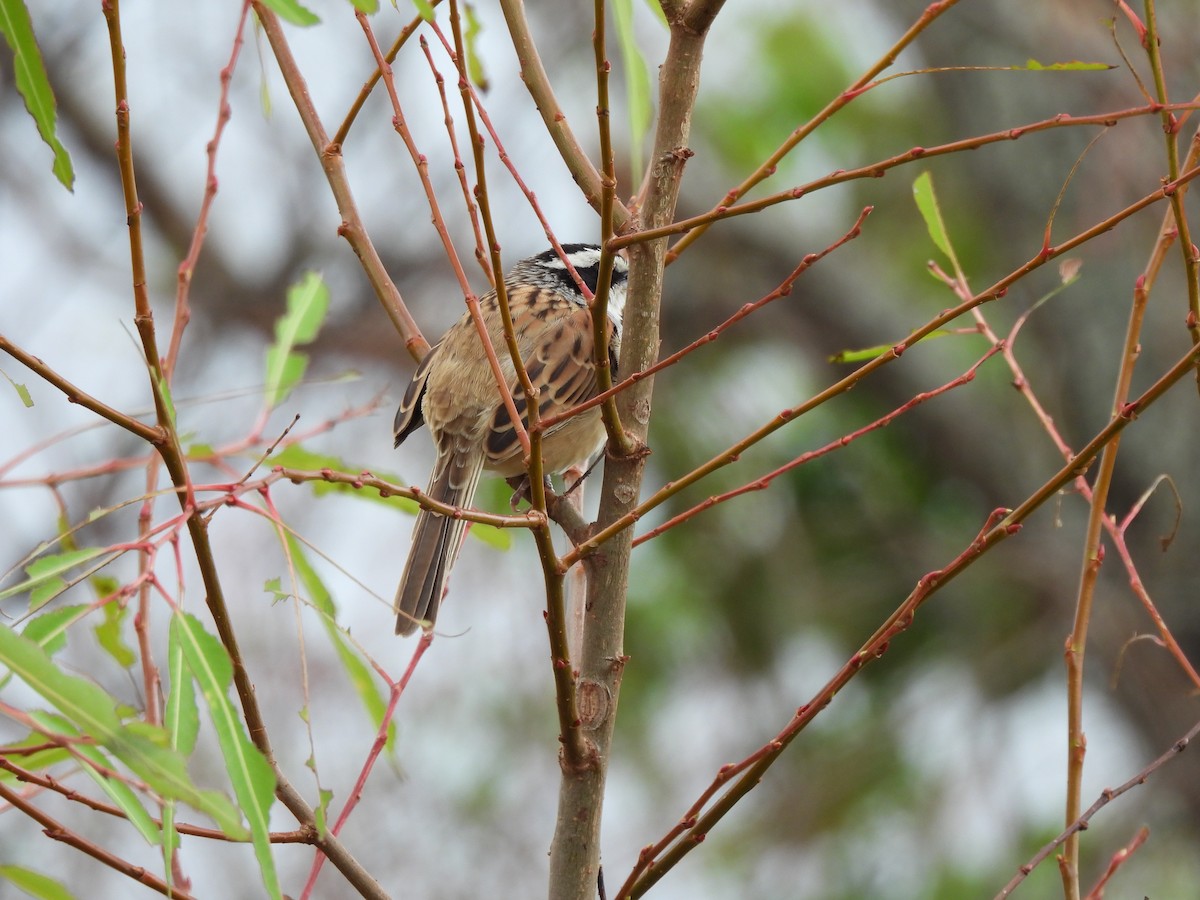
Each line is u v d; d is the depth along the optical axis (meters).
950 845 11.91
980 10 12.46
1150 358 12.26
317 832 4.73
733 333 14.69
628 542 5.39
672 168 5.38
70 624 4.43
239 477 6.44
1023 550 12.88
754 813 12.43
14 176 14.50
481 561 12.84
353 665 5.52
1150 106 4.41
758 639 12.60
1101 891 5.21
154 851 11.29
